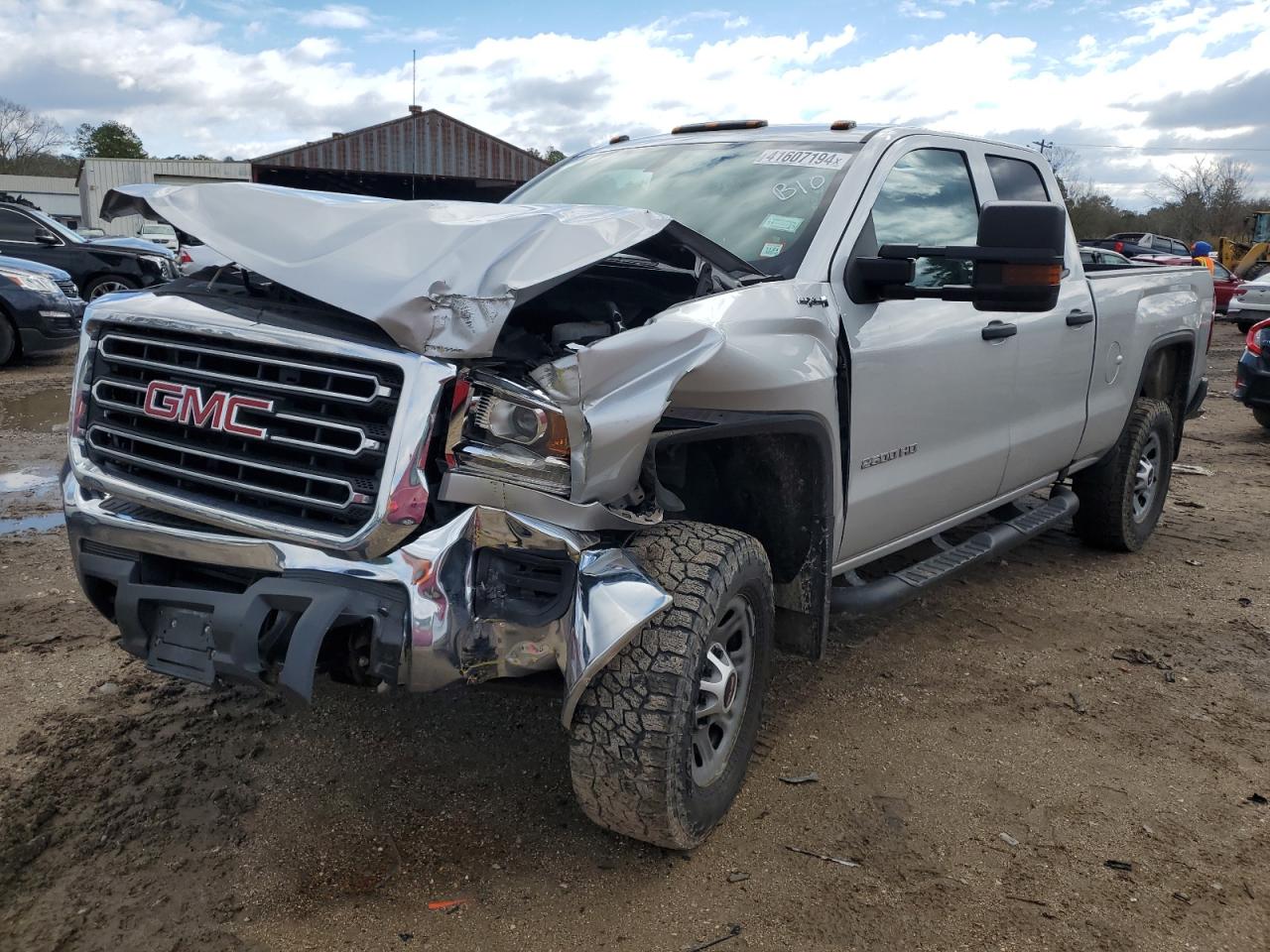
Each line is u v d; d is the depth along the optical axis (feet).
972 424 13.46
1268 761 11.52
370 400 7.72
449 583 7.72
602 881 8.84
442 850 9.15
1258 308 58.29
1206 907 8.88
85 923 8.00
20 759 10.28
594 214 8.92
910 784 10.71
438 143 94.12
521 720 11.50
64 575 15.39
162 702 11.57
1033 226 9.36
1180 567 18.53
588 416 7.83
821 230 11.22
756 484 10.71
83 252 46.91
